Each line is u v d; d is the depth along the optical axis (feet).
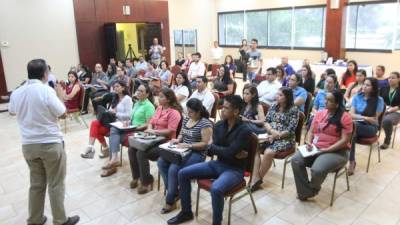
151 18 31.81
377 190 10.14
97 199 10.10
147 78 22.25
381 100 11.75
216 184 7.80
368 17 26.84
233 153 8.04
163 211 9.21
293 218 8.77
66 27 27.25
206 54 39.45
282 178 10.87
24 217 9.30
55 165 7.95
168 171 9.23
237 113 8.21
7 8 24.30
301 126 10.68
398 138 14.73
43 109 7.51
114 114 12.89
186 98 15.39
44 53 26.50
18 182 11.55
